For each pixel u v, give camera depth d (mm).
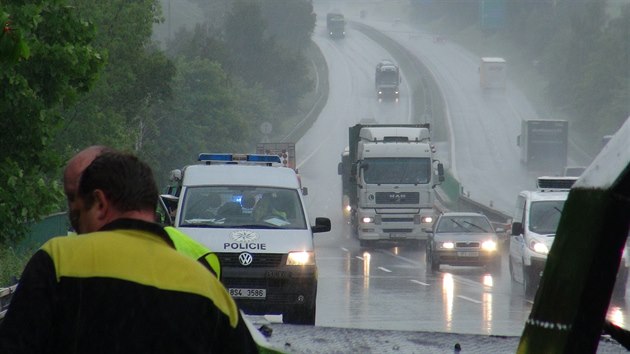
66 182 11078
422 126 125062
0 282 61562
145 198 9438
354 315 54219
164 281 8719
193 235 44469
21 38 17297
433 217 117562
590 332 7773
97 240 8859
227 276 43875
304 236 45438
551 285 7957
